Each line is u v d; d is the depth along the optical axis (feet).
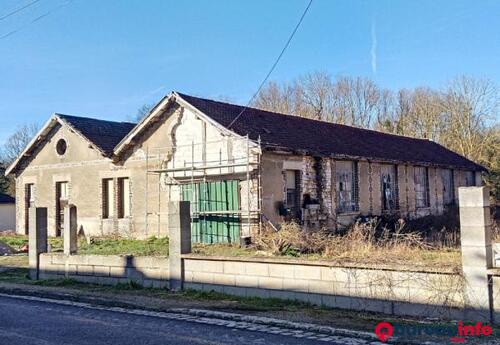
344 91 170.50
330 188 73.00
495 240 52.80
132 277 42.60
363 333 25.91
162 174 73.92
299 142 70.79
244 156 64.34
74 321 31.19
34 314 33.76
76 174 85.46
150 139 75.82
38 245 49.83
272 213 64.34
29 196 94.53
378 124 171.01
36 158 92.53
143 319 31.48
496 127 143.23
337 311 31.04
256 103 168.86
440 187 104.37
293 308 32.22
